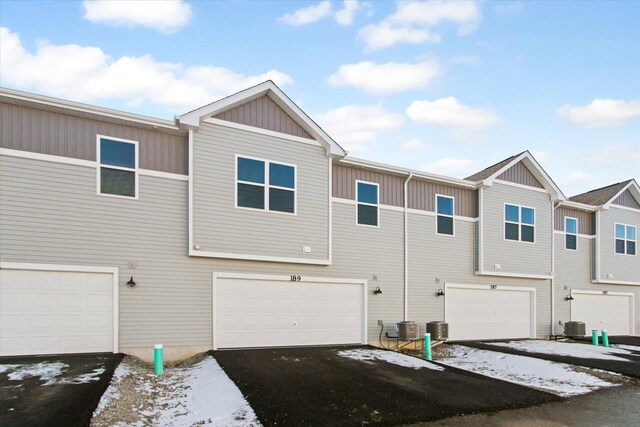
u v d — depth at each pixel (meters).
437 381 8.78
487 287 15.87
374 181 14.04
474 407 7.23
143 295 10.24
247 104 11.65
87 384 7.36
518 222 16.58
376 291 13.52
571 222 18.92
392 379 8.76
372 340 13.27
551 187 17.33
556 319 17.64
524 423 6.61
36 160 9.48
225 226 11.05
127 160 10.41
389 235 14.05
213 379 8.37
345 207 13.34
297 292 12.19
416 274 14.42
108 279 9.97
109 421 6.07
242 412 6.54
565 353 13.16
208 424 6.16
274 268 11.79
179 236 10.73
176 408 6.96
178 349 10.46
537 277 16.78
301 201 12.15
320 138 12.52
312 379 8.43
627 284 20.03
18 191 9.28
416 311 14.27
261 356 10.32
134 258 10.23
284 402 6.98
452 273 15.18
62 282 9.57
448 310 14.97
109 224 10.06
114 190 10.19
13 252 9.14
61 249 9.55
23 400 6.52
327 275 12.67
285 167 12.02
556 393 8.58
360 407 6.96
